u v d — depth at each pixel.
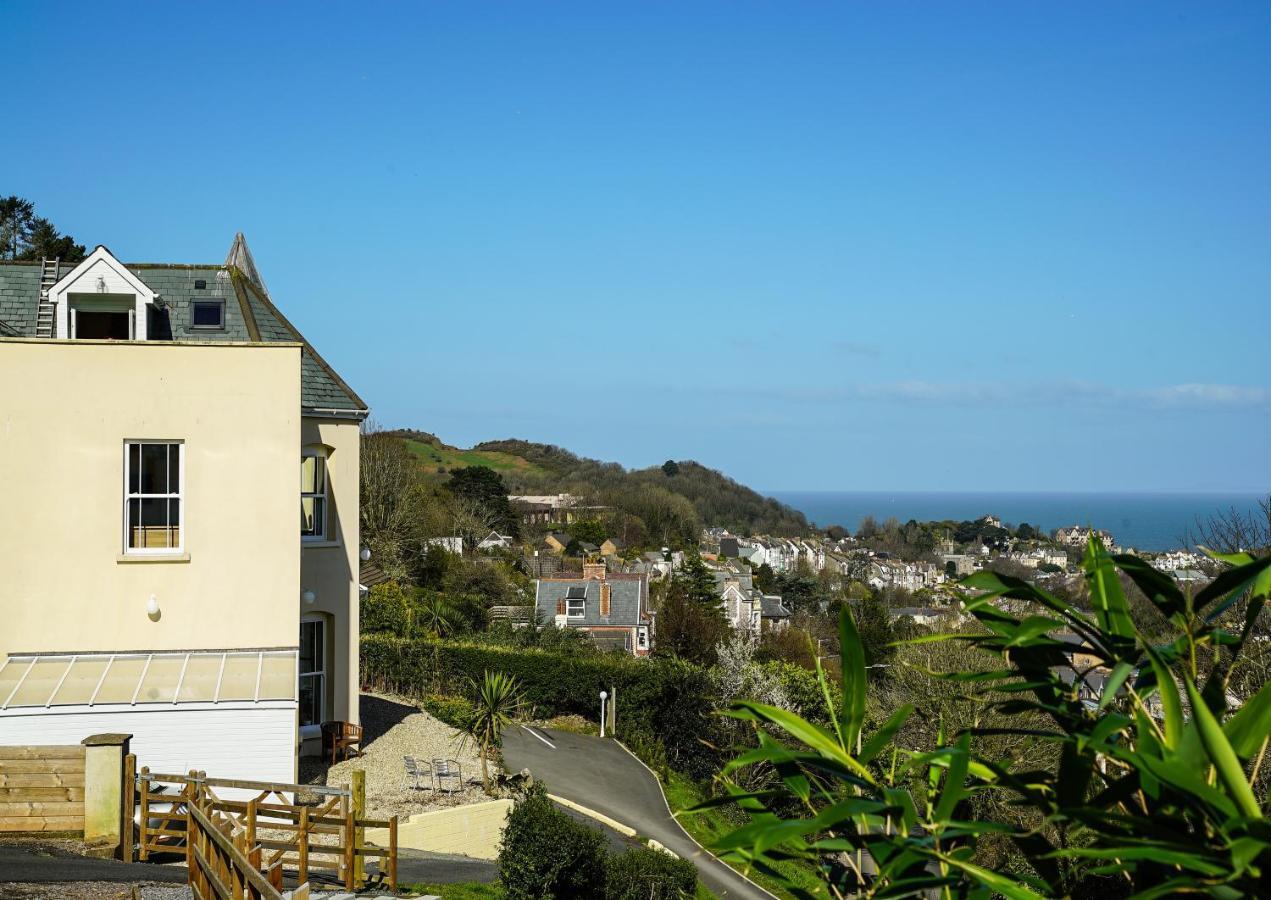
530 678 35.50
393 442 65.19
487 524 106.81
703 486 184.12
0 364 19.66
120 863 13.77
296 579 20.64
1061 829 3.91
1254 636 13.85
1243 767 3.11
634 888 17.92
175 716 18.44
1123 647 3.70
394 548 57.06
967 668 29.31
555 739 32.72
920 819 3.64
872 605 76.44
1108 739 3.68
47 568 19.69
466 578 66.00
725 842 3.63
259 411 20.59
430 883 16.06
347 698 23.53
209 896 10.59
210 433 20.39
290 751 18.84
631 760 31.23
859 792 3.91
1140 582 3.77
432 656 35.38
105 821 14.46
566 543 125.31
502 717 26.69
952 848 3.74
